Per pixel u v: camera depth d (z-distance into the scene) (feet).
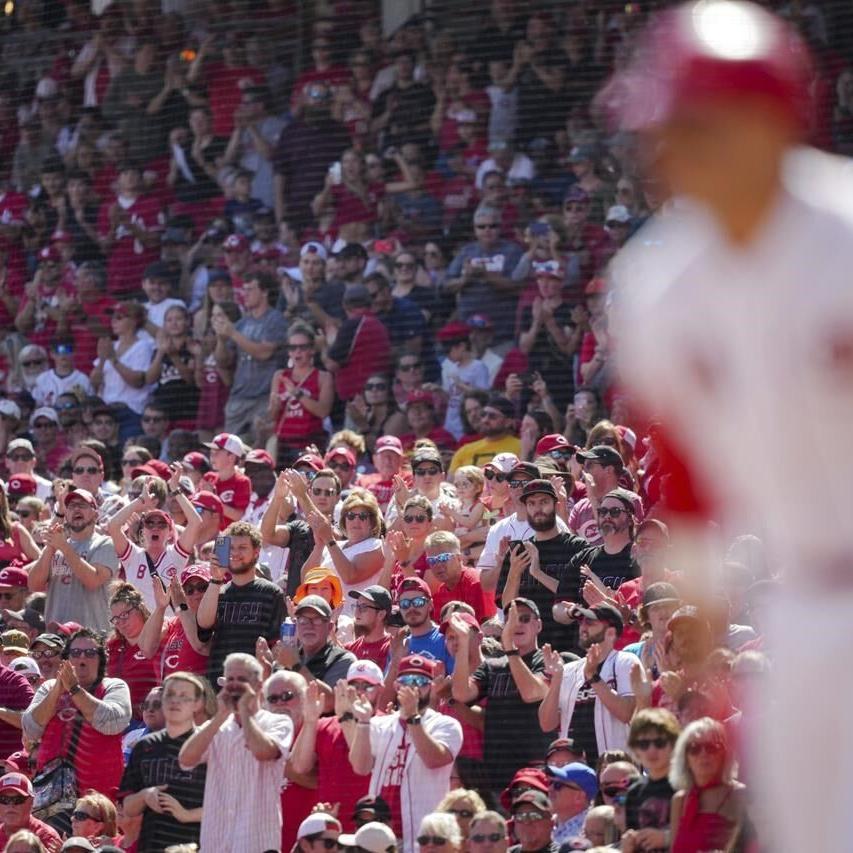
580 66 175.52
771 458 24.34
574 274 152.25
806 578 25.00
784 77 23.38
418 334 154.20
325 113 186.09
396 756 84.28
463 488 117.19
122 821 88.38
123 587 107.14
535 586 99.66
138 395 167.32
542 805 77.41
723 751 63.62
